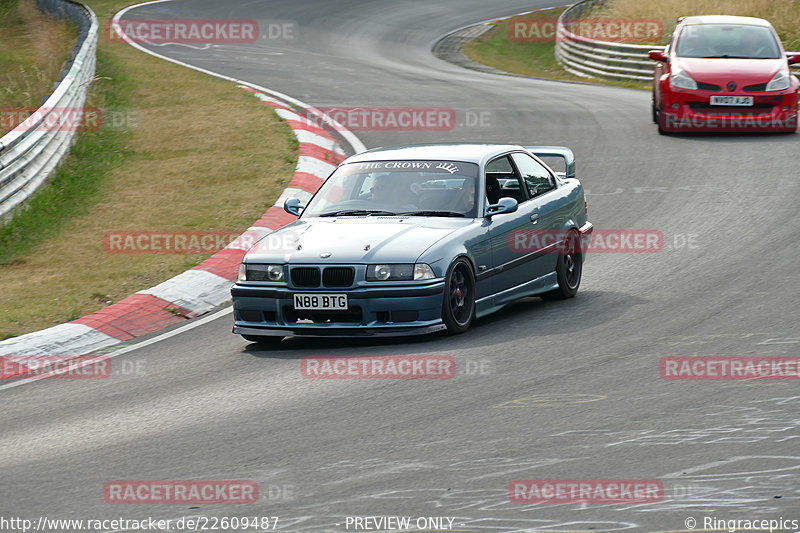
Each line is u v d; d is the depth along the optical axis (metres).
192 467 20.25
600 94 81.75
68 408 25.47
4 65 92.44
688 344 27.48
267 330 29.77
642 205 47.00
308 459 20.27
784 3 97.88
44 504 18.72
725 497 17.34
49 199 51.41
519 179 33.84
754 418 21.28
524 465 19.25
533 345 28.33
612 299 33.72
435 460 19.78
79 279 39.12
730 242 39.91
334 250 29.34
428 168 32.81
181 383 27.05
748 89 60.38
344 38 126.94
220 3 149.25
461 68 104.38
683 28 66.44
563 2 155.62
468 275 30.27
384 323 28.92
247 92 77.88
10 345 31.16
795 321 29.16
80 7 112.88
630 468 18.84
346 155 59.78
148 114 70.81
